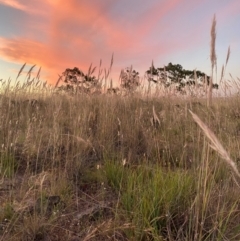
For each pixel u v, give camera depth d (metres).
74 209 3.17
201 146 4.52
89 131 5.22
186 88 6.03
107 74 6.65
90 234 2.58
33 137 4.77
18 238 2.59
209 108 3.00
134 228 2.68
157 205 2.86
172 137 5.09
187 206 2.92
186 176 3.43
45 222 2.83
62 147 4.77
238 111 6.35
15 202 3.08
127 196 3.12
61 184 3.49
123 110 6.09
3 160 3.99
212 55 2.81
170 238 2.49
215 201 3.12
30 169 4.06
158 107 6.81
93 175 4.00
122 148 4.60
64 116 6.26
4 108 5.48
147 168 3.89
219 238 2.46
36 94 7.51
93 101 6.60
